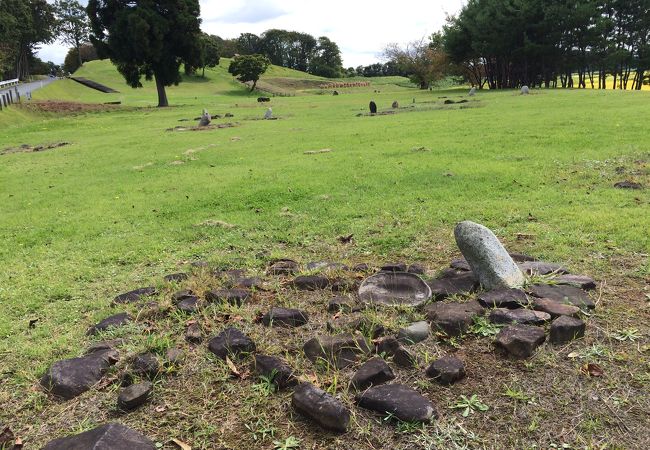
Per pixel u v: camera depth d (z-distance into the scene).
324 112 26.05
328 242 5.60
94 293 4.65
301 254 5.28
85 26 77.00
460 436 2.41
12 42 53.56
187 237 6.21
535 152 10.00
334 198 7.52
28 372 3.23
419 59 51.53
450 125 15.59
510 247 4.98
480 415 2.54
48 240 6.57
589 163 8.61
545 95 26.67
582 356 2.91
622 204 6.11
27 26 55.91
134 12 32.12
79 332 3.79
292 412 2.68
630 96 22.52
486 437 2.39
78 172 11.99
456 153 10.55
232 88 61.88
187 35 34.62
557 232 5.29
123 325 3.69
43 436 2.65
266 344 3.30
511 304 3.48
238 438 2.53
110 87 57.44
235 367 3.06
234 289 4.14
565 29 39.47
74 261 5.61
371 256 5.08
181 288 4.34
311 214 6.80
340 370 2.97
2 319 4.18
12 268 5.52
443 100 29.41
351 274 4.36
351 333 3.32
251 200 7.79
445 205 6.68
